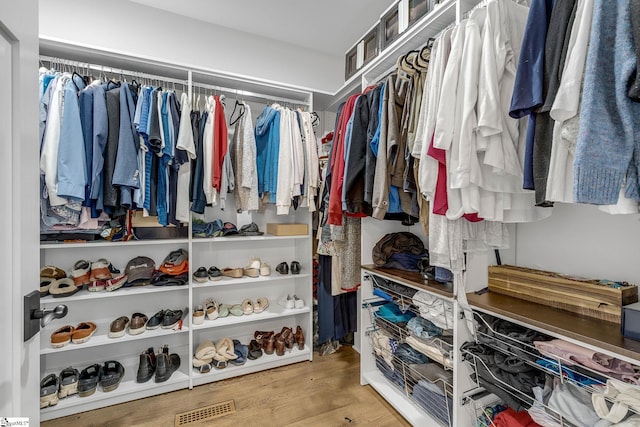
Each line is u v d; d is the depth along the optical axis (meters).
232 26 2.27
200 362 1.84
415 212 1.40
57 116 1.36
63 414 1.52
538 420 0.93
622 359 0.73
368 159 1.47
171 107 1.67
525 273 1.14
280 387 1.80
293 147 2.00
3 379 0.57
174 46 2.12
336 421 1.50
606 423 0.77
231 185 1.91
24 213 0.63
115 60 1.68
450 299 1.21
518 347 1.02
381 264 1.76
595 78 0.63
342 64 2.72
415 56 1.30
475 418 1.20
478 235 1.21
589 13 0.68
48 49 1.56
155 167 1.65
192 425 1.47
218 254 2.24
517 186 1.04
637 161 0.62
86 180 1.40
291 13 2.12
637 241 0.96
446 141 1.01
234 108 2.07
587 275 1.09
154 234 1.86
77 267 1.73
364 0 1.98
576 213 1.12
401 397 1.60
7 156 0.59
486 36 0.96
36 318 0.65
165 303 2.06
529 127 0.85
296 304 2.22
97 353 1.87
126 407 1.60
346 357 2.19
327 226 2.07
